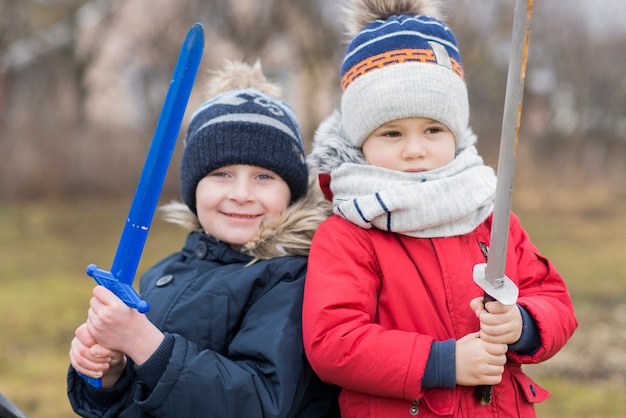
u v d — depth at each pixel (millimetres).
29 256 10227
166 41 14406
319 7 13305
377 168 2027
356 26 2242
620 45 16594
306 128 13359
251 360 2004
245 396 1919
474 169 2035
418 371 1830
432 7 2254
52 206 13766
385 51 2047
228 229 2174
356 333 1873
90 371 1926
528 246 2176
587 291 8156
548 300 2039
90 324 1903
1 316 7168
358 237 2018
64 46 16094
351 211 1993
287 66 13461
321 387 2102
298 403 1995
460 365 1831
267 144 2184
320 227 2094
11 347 6234
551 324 1930
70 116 15055
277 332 1994
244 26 13195
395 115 2016
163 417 1924
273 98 2328
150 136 14602
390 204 1942
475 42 13648
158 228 12445
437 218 1960
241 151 2160
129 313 1878
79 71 15891
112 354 1932
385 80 2021
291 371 1961
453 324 1958
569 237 11867
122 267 1850
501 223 1618
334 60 13305
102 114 15656
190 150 2238
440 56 2049
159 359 1899
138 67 15023
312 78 13398
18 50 16109
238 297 2074
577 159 15891
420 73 2008
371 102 2033
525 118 16391
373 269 2006
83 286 8477
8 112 14906
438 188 1955
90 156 14344
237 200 2158
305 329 1941
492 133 14398
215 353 1972
